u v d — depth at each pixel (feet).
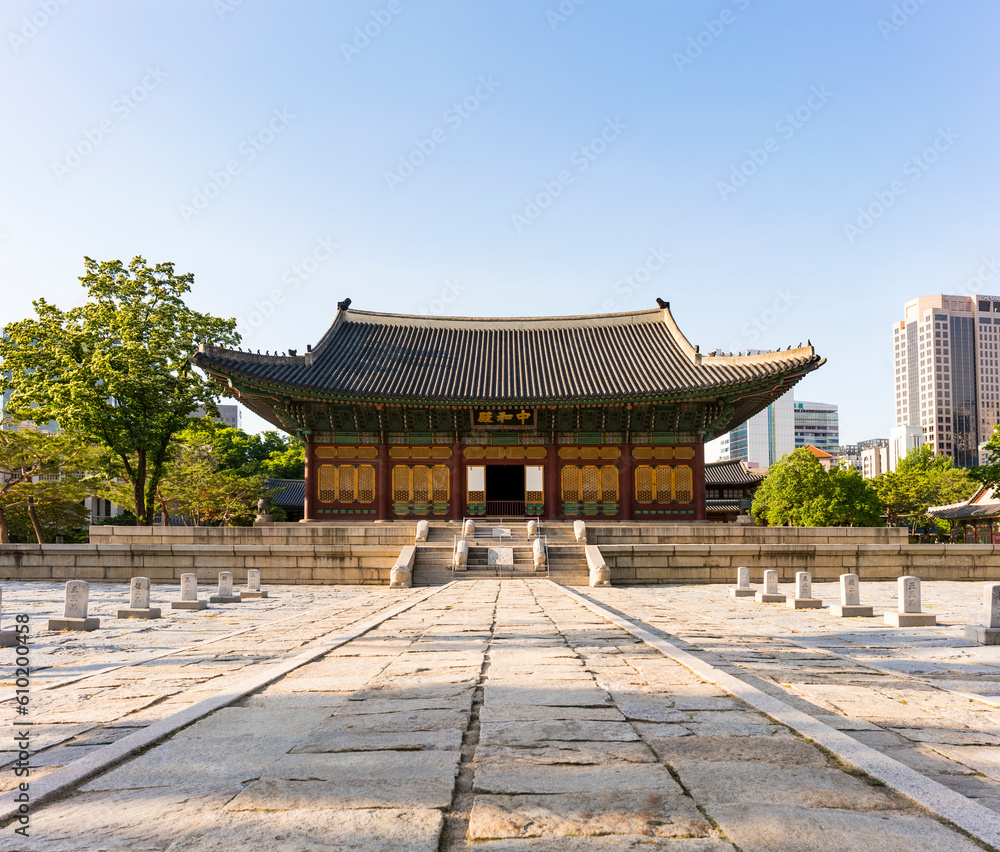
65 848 13.01
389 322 161.07
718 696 24.82
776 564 105.70
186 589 69.97
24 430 152.76
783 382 124.06
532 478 136.36
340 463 136.15
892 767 16.81
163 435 142.10
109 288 136.36
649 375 136.77
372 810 14.61
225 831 13.64
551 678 28.19
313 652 35.35
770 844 12.85
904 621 52.60
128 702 26.89
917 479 278.67
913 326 495.41
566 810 14.48
